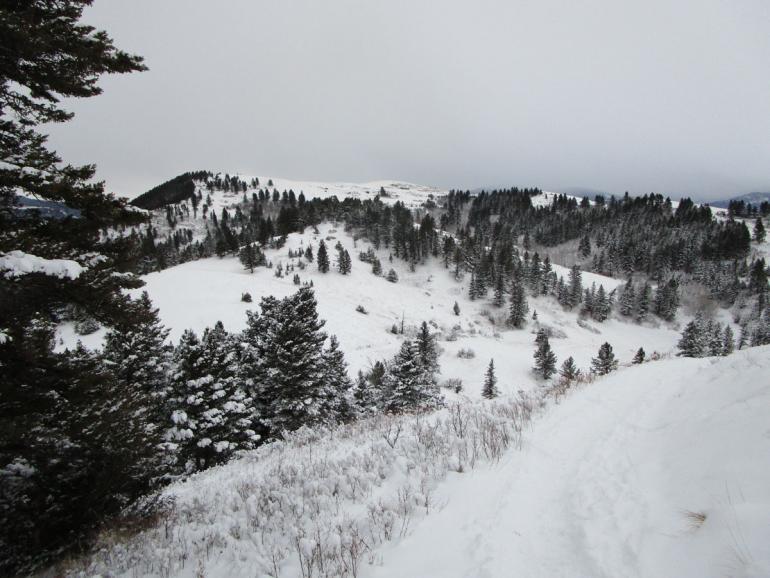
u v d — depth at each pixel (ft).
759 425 14.58
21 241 16.89
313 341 73.46
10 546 20.33
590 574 10.46
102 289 18.72
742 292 351.87
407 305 298.97
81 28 18.39
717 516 10.80
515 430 22.76
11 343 16.84
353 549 12.96
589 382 36.09
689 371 34.35
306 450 29.35
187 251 448.24
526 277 354.54
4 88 17.44
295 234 465.47
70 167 19.22
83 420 24.26
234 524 17.24
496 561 11.48
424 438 22.84
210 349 58.23
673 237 489.67
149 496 27.09
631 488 14.49
